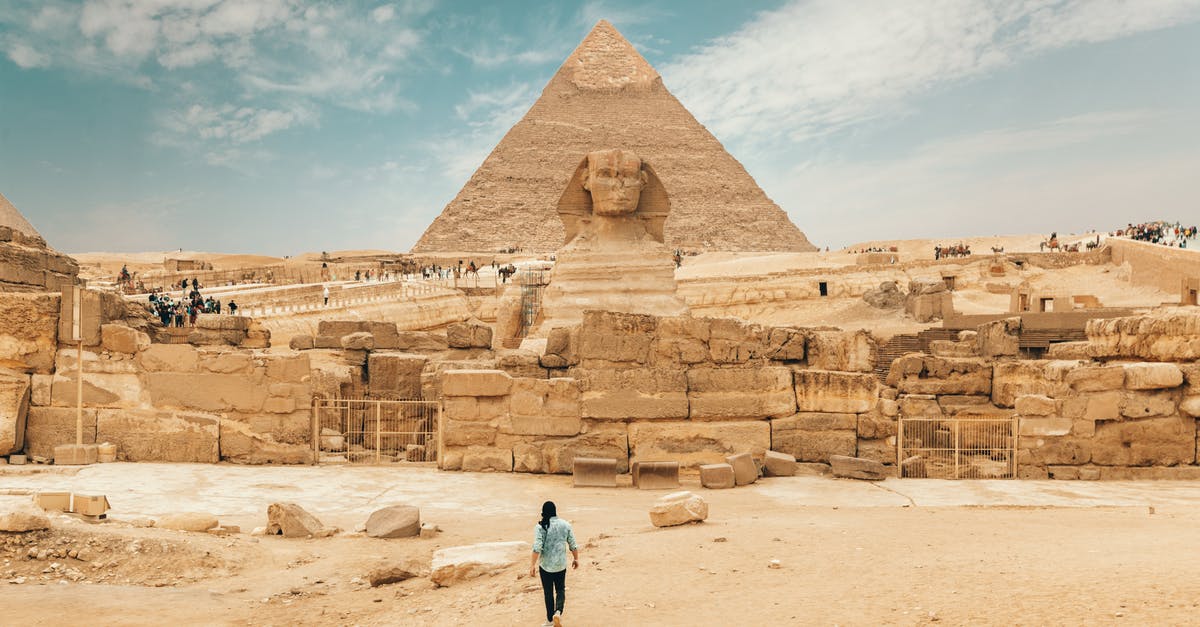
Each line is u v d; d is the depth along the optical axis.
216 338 35.59
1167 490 21.55
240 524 18.77
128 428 25.25
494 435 24.95
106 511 17.61
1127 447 23.72
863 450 25.30
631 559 14.61
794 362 26.30
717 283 109.38
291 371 25.92
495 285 121.69
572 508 20.55
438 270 157.12
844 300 100.88
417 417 31.34
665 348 25.09
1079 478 23.75
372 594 14.55
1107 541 14.43
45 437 24.95
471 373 25.00
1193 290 55.44
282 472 24.22
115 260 171.50
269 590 14.67
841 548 14.66
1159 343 24.36
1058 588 11.07
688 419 24.91
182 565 15.40
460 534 18.16
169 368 25.62
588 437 24.69
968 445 25.81
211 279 104.50
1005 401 27.25
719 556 14.49
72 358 25.34
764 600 11.88
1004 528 16.45
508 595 13.39
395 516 18.11
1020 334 45.00
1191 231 112.44
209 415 25.50
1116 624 9.54
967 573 12.32
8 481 21.56
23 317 25.14
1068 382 24.17
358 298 83.06
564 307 40.59
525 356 27.48
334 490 22.23
